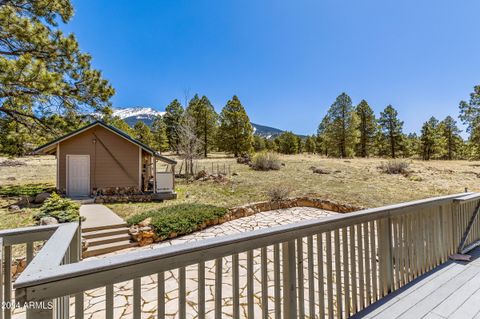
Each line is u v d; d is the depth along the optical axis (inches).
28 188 417.4
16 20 337.4
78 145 408.8
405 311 81.2
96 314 111.0
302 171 605.6
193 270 153.8
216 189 427.2
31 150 406.9
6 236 61.2
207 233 247.9
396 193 378.0
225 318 105.7
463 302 86.0
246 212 313.7
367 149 1278.3
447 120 1307.8
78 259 71.2
